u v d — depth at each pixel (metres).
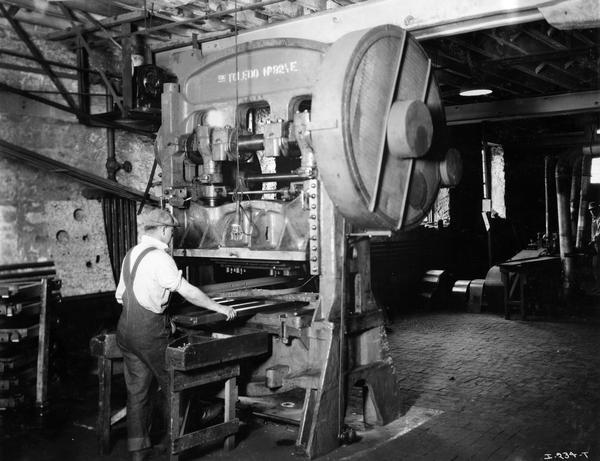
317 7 5.73
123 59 6.21
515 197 15.33
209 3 5.52
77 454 4.48
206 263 5.70
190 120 5.46
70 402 5.71
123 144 7.43
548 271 10.64
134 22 6.12
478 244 13.55
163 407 4.84
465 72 8.20
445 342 8.10
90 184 6.81
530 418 5.15
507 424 5.01
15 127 6.36
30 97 6.32
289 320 4.59
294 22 5.47
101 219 7.21
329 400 4.42
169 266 4.18
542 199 15.48
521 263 9.93
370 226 4.24
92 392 6.01
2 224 6.29
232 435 4.47
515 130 13.23
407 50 4.37
